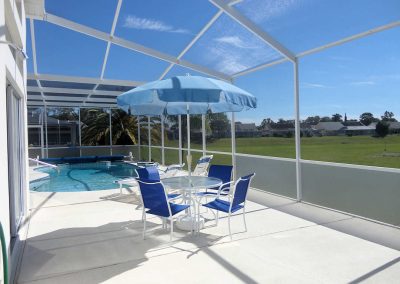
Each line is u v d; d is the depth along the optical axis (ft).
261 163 23.97
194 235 14.38
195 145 34.86
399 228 14.66
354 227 15.10
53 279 10.38
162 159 43.65
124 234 14.66
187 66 26.68
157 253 12.39
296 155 20.63
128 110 17.42
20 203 16.01
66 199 22.06
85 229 15.43
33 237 14.33
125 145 58.08
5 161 8.98
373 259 11.54
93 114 58.70
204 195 17.08
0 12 8.48
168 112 19.60
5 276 7.11
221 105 18.71
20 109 16.15
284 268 10.91
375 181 15.60
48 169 45.85
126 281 10.15
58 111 55.88
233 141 27.53
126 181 23.70
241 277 10.30
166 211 13.43
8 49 10.23
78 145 57.16
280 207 19.19
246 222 16.26
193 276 10.41
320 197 18.98
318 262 11.35
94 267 11.22
